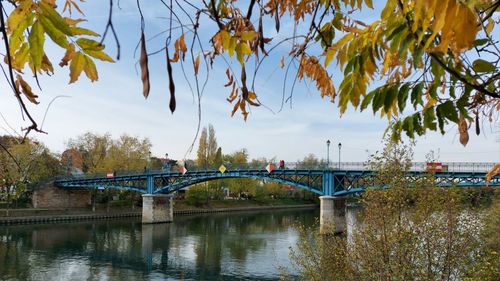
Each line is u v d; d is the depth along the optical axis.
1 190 57.12
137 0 1.23
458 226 12.02
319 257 14.94
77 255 39.50
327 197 50.81
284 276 17.56
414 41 1.68
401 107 2.04
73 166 83.44
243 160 98.44
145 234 54.22
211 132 87.50
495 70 1.82
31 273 31.78
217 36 1.74
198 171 65.69
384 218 12.45
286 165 56.97
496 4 1.55
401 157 12.84
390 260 12.34
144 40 1.23
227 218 77.75
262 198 112.00
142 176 72.19
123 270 33.62
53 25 1.39
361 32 1.91
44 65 1.55
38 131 1.56
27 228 59.38
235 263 35.66
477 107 2.56
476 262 11.87
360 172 50.84
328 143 54.91
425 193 12.30
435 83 1.94
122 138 84.38
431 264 11.94
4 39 1.38
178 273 32.75
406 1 1.60
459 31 1.15
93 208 80.06
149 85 1.21
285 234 53.09
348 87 2.02
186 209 89.75
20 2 1.37
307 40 2.14
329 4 2.06
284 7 2.06
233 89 1.90
